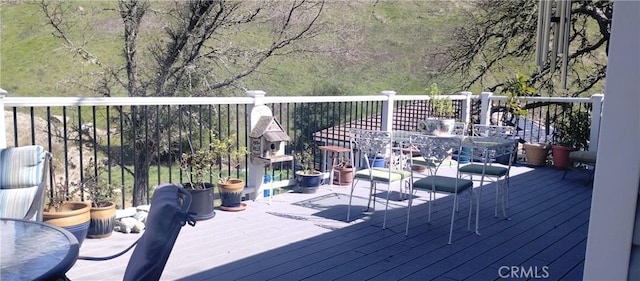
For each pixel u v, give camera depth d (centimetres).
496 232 371
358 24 1114
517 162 687
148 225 138
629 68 128
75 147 853
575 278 283
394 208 439
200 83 912
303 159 512
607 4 907
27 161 269
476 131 525
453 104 710
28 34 980
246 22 909
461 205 452
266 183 462
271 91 1014
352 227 377
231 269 287
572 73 1026
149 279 127
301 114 552
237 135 448
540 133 774
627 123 130
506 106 733
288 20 943
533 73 1032
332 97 505
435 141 366
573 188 530
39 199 259
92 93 902
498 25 1066
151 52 895
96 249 311
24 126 865
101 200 339
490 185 545
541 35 450
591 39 985
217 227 368
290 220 392
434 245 339
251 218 395
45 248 161
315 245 334
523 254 323
